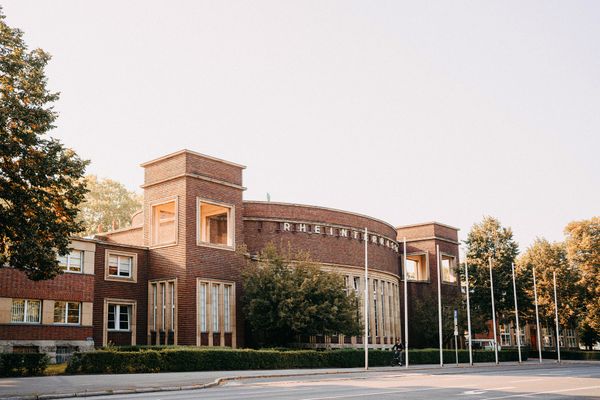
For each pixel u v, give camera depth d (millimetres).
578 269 78750
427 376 31984
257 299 40688
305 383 26125
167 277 42719
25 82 26891
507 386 23688
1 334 33875
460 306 63750
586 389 22031
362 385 24562
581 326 78625
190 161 43562
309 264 42469
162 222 48531
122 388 21547
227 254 45031
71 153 28672
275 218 50000
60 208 28391
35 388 21359
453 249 75062
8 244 27281
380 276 58781
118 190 84062
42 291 36156
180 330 41031
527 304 64750
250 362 35062
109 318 41969
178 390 22516
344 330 41469
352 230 55250
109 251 42156
